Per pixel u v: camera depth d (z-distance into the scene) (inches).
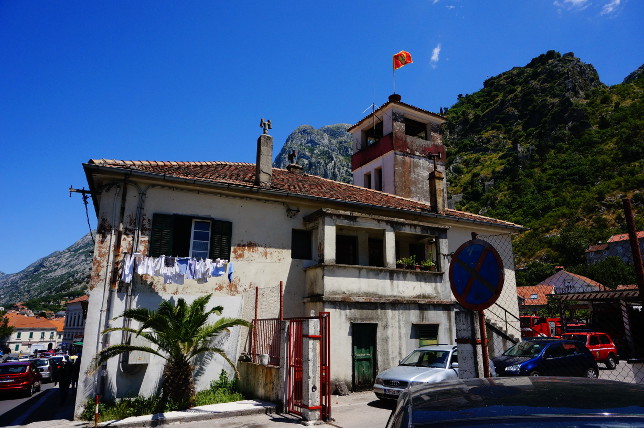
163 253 488.7
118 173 470.9
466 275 200.4
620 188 3496.6
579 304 1222.3
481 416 75.1
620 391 88.2
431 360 435.5
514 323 748.6
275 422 345.7
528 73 6378.0
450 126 6565.0
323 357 357.1
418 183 1041.5
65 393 633.6
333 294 524.1
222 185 522.9
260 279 540.4
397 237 658.8
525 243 3457.2
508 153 5182.1
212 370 484.7
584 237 3051.2
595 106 5093.5
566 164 4286.4
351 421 344.2
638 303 858.1
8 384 726.5
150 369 449.4
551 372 486.0
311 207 601.3
